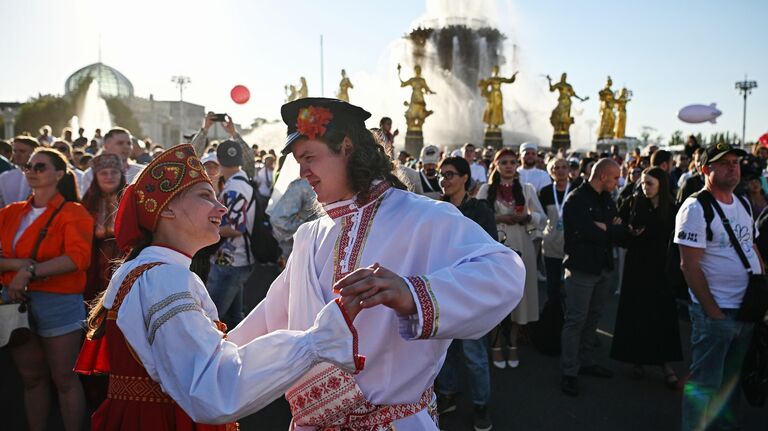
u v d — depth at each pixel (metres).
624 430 4.15
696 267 3.53
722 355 3.57
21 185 5.11
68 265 3.44
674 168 11.12
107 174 3.97
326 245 1.85
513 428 4.18
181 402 1.39
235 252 5.09
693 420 3.65
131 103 52.75
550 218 6.27
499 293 1.55
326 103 1.80
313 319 1.80
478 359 4.13
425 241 1.74
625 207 5.42
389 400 1.70
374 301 1.43
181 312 1.48
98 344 1.94
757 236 4.03
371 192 1.83
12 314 3.29
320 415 1.71
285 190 5.25
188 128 54.50
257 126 19.78
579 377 5.17
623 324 5.00
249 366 1.38
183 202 1.72
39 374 3.59
